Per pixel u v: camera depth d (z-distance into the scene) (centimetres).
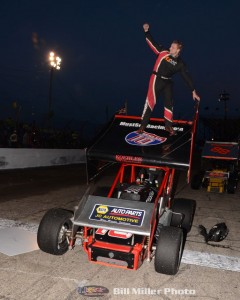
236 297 383
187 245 555
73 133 2256
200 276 432
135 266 399
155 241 466
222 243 579
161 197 470
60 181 1209
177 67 494
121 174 531
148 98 512
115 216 423
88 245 409
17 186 1031
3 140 1777
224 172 1188
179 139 519
